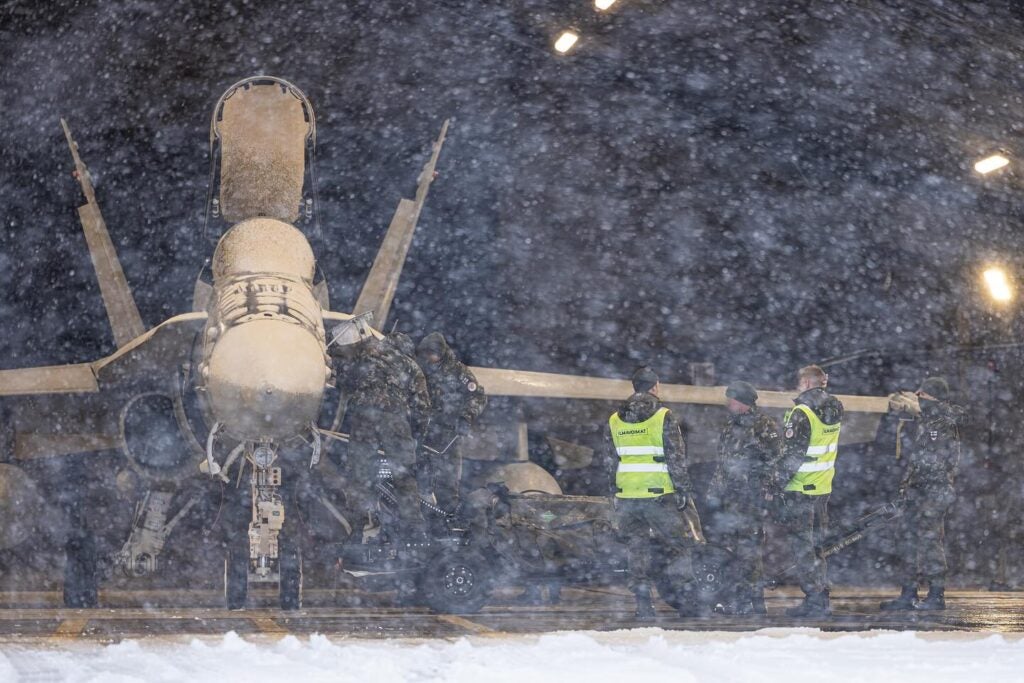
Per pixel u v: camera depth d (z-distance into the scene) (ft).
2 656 70.28
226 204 134.00
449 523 128.67
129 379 127.54
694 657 74.43
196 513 147.54
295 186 134.62
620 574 133.18
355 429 122.72
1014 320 247.70
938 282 267.39
